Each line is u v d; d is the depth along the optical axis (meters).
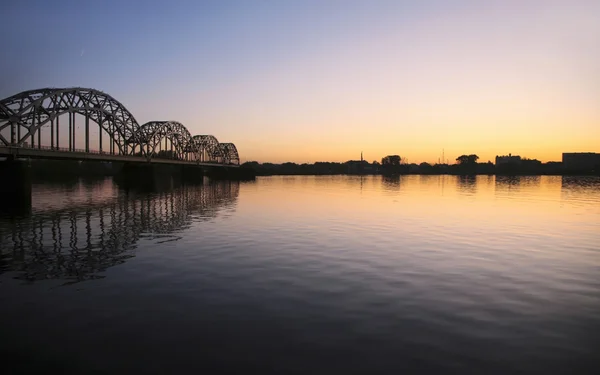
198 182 148.88
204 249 25.75
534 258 22.98
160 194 80.31
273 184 136.25
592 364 10.68
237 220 40.16
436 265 21.23
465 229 33.88
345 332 12.62
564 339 12.12
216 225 36.69
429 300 15.58
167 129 143.62
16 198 62.16
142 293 16.73
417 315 14.02
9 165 62.34
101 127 97.50
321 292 16.58
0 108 66.00
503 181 163.75
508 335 12.40
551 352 11.31
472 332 12.61
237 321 13.56
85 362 10.96
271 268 20.67
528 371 10.34
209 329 12.94
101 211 48.97
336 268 20.61
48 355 11.38
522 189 100.31
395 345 11.73
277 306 14.96
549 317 13.85
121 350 11.59
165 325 13.30
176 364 10.76
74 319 13.98
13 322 13.81
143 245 27.33
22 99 71.44
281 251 24.91
